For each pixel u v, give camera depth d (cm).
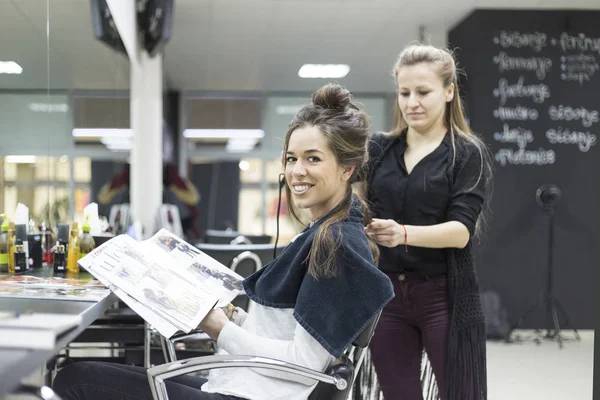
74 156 314
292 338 137
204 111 1036
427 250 192
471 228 189
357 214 142
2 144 207
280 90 1031
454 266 192
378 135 210
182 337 184
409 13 634
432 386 198
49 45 263
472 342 192
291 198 158
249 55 819
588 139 591
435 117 197
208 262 170
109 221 422
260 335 139
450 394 190
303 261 135
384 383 200
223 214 1034
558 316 584
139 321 258
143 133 661
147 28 576
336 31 707
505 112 588
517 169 586
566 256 588
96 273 140
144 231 570
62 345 106
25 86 230
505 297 582
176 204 708
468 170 194
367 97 1046
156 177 665
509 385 391
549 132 589
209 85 995
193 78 950
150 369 129
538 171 587
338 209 140
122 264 147
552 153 589
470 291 194
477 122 587
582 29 592
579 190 589
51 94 267
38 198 246
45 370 211
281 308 138
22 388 100
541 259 584
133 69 564
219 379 143
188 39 737
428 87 194
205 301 140
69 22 299
